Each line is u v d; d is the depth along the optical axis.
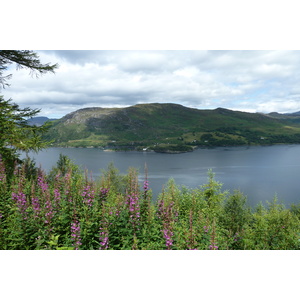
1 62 13.62
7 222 6.23
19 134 11.34
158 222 6.66
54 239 5.18
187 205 11.80
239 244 8.30
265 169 109.19
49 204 6.03
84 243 5.60
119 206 6.34
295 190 70.50
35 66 14.05
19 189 6.63
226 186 75.38
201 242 5.84
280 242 7.67
